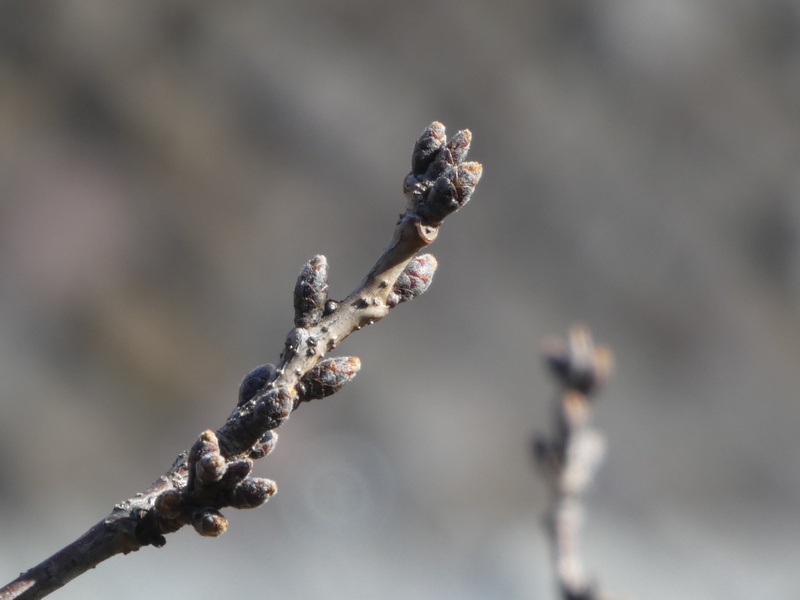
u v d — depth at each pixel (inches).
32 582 8.3
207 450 8.3
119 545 8.4
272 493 8.3
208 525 8.3
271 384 8.5
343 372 8.5
